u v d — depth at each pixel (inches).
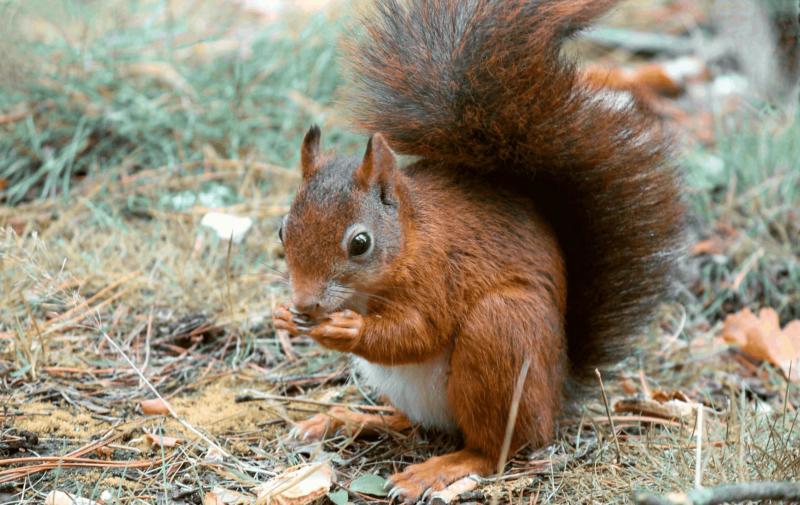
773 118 550.6
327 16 629.0
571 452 324.8
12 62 532.4
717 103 621.3
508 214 321.7
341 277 292.2
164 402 328.5
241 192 497.7
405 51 331.6
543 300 316.2
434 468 308.0
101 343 389.4
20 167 506.9
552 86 322.3
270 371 385.4
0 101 530.6
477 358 305.3
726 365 411.2
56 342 386.0
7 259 402.0
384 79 331.6
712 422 335.9
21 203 492.1
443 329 307.0
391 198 300.4
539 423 314.0
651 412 354.0
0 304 390.9
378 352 301.1
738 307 459.5
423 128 325.7
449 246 308.3
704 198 506.0
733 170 523.2
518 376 306.5
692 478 289.6
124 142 531.5
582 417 342.3
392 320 301.4
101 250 442.3
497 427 310.2
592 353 356.8
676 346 417.7
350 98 340.2
